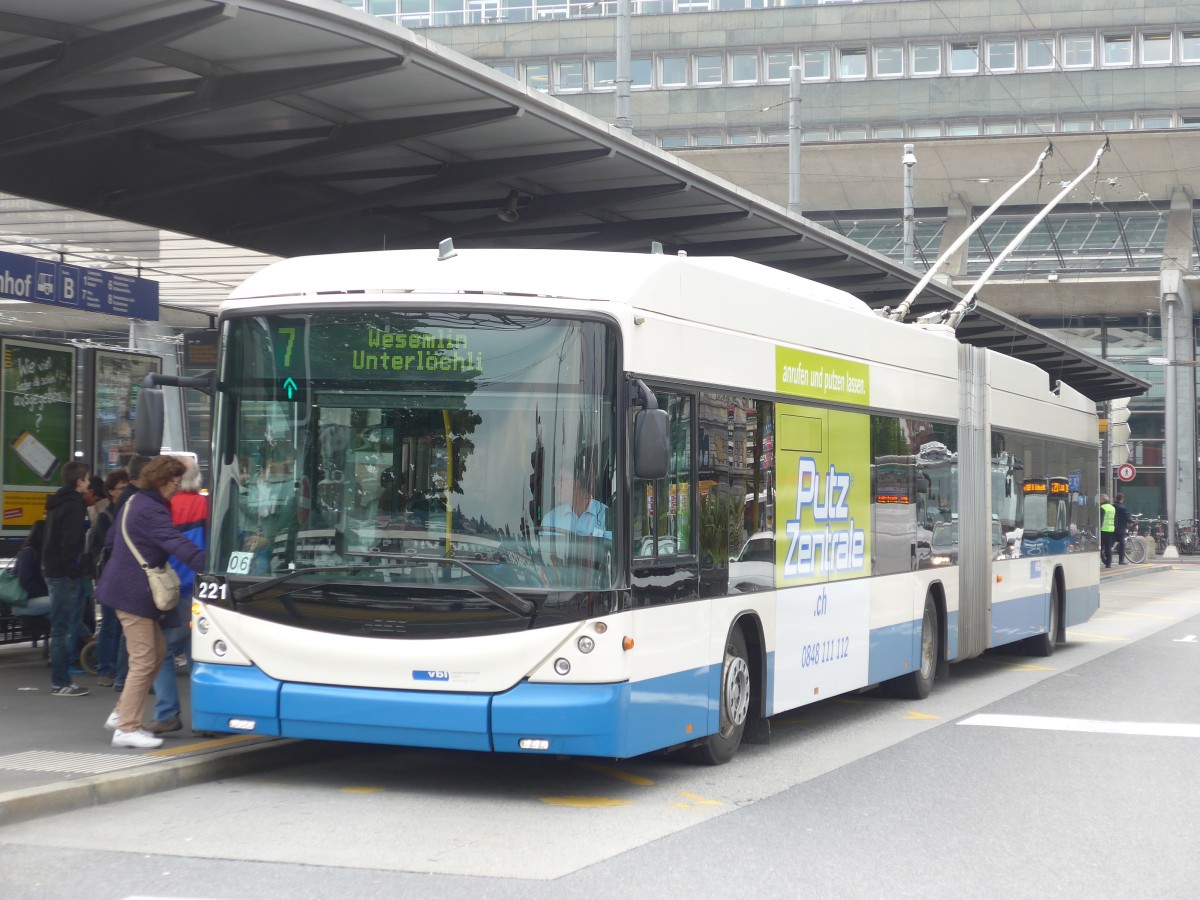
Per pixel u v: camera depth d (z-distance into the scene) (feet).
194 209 46.09
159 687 31.40
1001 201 59.00
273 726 27.17
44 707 35.12
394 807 26.61
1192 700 45.14
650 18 203.10
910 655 43.04
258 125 42.22
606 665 26.25
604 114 203.92
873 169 180.65
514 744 26.07
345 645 26.73
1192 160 171.94
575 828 25.14
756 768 31.78
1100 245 180.86
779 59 200.13
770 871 22.27
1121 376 119.85
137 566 29.53
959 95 192.95
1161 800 29.09
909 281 68.85
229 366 28.25
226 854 22.54
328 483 27.37
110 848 22.82
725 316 31.55
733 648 31.86
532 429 26.81
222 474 28.09
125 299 47.55
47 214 51.08
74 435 47.39
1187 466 184.55
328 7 32.94
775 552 33.76
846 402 38.24
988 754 34.40
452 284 27.43
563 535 26.48
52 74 33.45
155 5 31.37
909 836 25.12
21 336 45.52
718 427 30.91
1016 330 87.81
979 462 50.26
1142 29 190.90
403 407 27.22
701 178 49.14
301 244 50.80
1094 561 66.95
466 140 43.91
